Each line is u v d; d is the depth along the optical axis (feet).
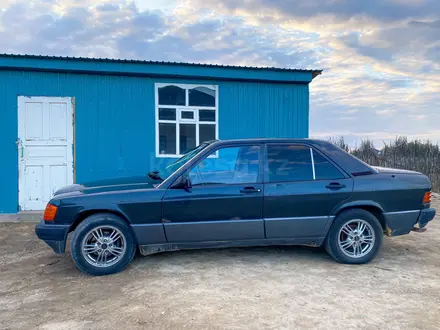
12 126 26.13
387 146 50.16
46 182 26.84
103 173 27.81
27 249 19.24
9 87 25.99
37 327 10.89
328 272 15.38
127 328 10.74
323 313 11.63
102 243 15.16
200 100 29.58
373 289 13.60
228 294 13.08
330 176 16.42
